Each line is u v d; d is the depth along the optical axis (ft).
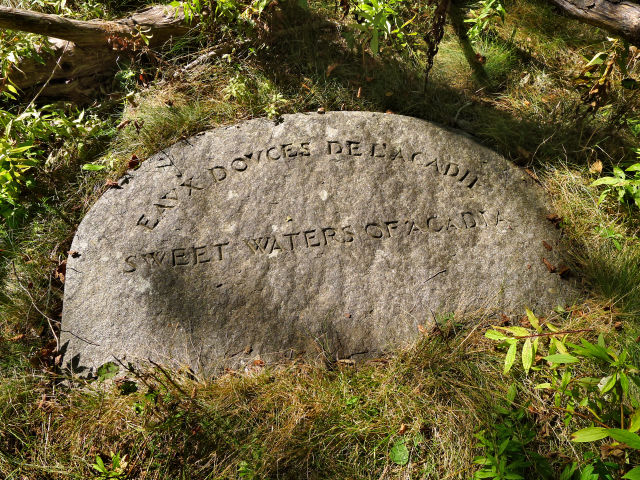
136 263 9.12
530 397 7.98
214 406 7.90
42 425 7.93
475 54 13.16
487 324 9.00
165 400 7.83
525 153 11.09
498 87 12.96
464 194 10.08
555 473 7.06
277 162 10.06
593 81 10.77
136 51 12.15
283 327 8.84
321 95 11.69
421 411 7.95
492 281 9.37
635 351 8.29
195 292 8.96
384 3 11.08
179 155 10.11
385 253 9.43
